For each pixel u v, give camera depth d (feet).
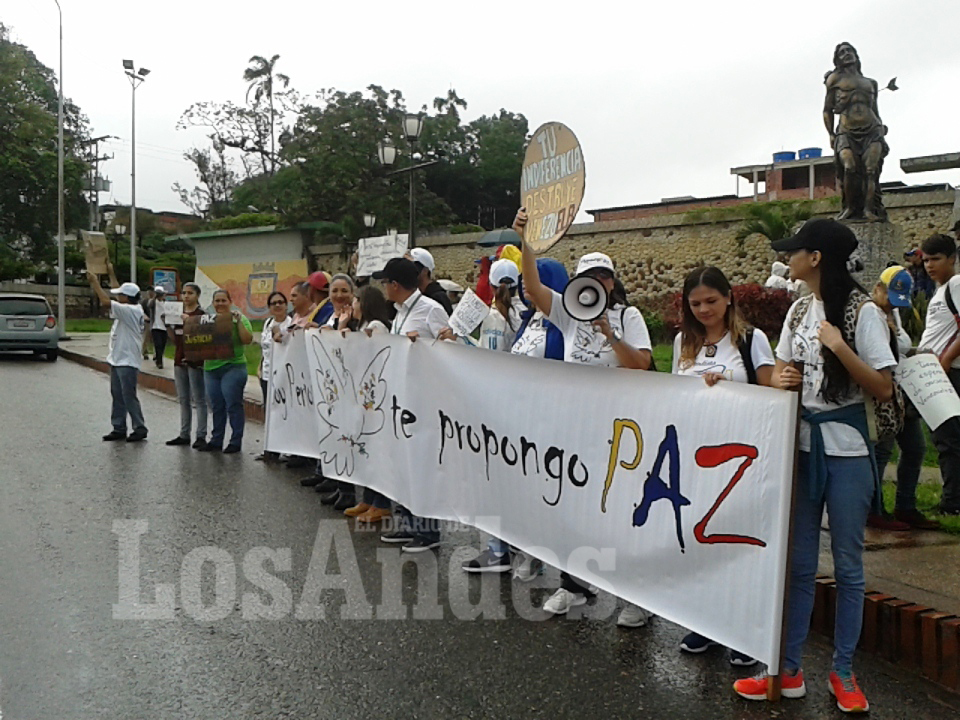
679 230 76.64
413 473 19.25
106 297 32.07
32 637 13.94
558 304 15.72
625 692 12.35
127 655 13.34
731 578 12.16
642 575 13.65
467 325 19.77
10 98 138.51
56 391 48.14
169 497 23.40
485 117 159.22
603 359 15.16
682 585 12.95
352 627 14.61
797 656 12.09
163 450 30.58
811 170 133.28
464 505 17.94
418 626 14.71
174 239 141.18
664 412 13.17
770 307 47.85
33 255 146.10
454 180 145.69
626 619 14.67
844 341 11.36
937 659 12.58
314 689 12.34
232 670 12.90
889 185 118.73
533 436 15.76
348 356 21.76
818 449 11.64
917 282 35.19
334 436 22.53
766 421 11.67
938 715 11.64
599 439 14.37
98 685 12.35
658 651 13.79
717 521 12.35
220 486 24.90
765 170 139.74
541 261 16.66
